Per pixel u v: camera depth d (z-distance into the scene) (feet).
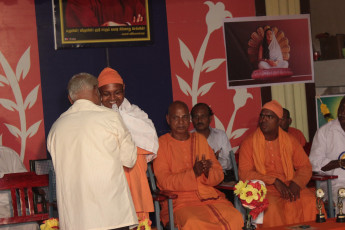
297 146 17.26
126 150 11.57
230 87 20.79
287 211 16.08
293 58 21.44
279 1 21.30
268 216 15.67
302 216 16.24
